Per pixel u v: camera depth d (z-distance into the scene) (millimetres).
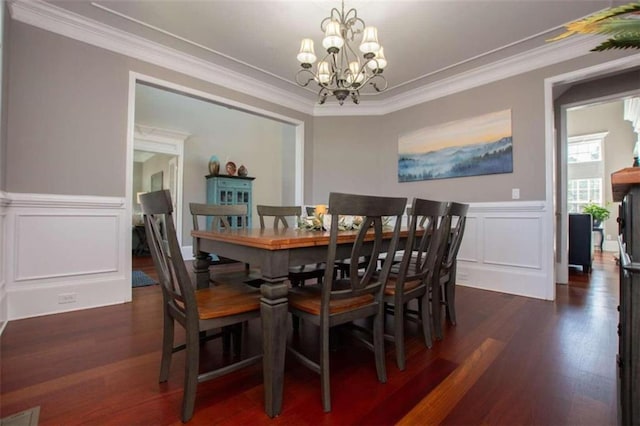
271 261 1300
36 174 2408
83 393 1377
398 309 1646
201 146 5547
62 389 1405
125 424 1188
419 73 3561
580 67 2861
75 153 2586
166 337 1473
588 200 7582
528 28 2689
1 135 2121
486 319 2381
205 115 5598
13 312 2293
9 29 2250
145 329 2119
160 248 1404
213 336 1778
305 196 4605
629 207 809
